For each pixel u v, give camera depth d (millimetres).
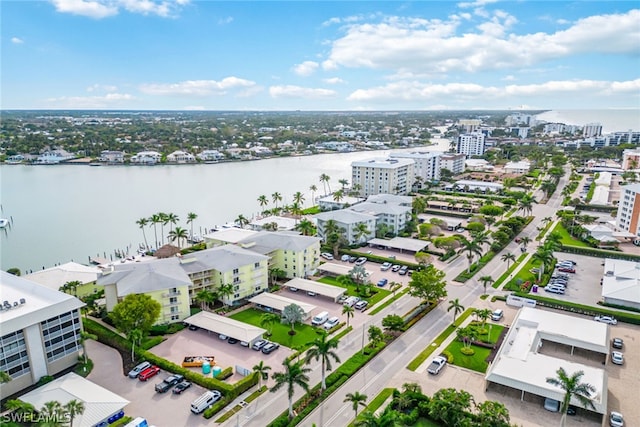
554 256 168375
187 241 192375
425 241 179250
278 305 117938
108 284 111375
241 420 75875
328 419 76125
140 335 94000
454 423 71250
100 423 73000
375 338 97250
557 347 100750
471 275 146125
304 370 75750
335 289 128375
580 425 74875
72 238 198250
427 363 94125
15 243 192125
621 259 164375
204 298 114812
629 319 114250
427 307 120938
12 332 81625
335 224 175250
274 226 196875
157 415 77000
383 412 70438
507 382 81625
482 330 105938
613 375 90250
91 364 93062
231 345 101750
